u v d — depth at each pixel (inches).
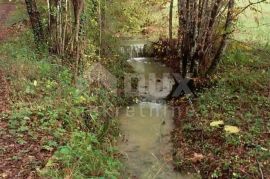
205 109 367.9
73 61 418.6
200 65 436.8
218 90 396.5
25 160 251.8
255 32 572.7
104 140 321.4
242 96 380.2
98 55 489.4
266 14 659.4
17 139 274.7
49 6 435.2
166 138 350.0
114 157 305.7
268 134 309.9
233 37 530.0
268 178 259.1
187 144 326.6
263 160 278.4
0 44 489.4
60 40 426.9
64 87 353.4
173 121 384.8
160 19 733.9
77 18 414.3
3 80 372.2
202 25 421.1
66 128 300.5
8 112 309.4
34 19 452.8
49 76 379.2
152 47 602.5
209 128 330.6
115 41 581.9
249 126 323.6
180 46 492.1
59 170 241.6
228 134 311.4
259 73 423.8
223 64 462.9
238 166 274.8
